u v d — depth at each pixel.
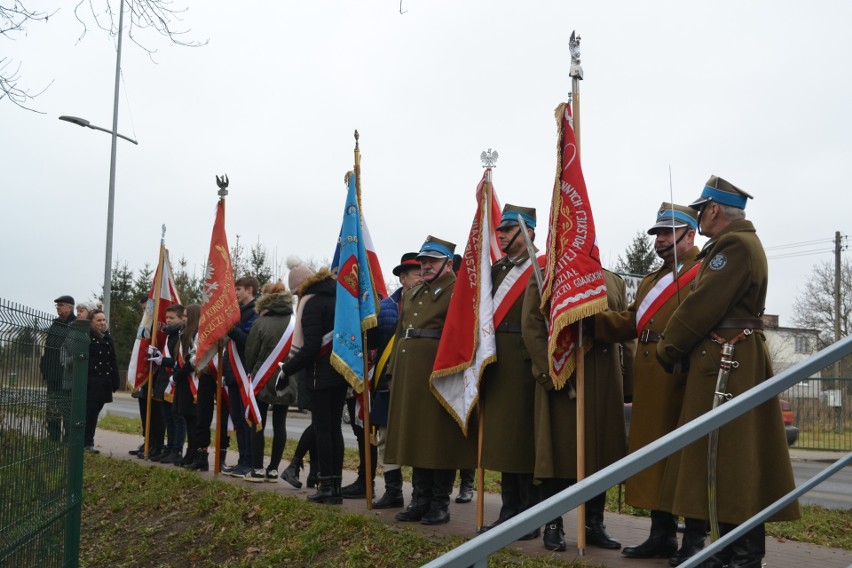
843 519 7.86
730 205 5.33
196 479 8.92
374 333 8.18
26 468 5.11
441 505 6.88
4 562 4.66
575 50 6.10
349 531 6.44
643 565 5.40
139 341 12.43
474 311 6.57
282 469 10.38
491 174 6.77
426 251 7.28
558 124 6.01
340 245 7.65
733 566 4.86
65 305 11.85
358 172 7.88
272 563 6.29
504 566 5.29
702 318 5.07
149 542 7.51
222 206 9.95
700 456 5.03
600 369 6.05
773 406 5.02
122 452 12.87
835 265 34.62
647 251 35.28
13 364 4.83
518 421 6.27
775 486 4.91
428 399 6.90
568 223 5.86
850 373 14.48
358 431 8.50
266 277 35.38
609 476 2.40
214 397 10.26
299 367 7.53
